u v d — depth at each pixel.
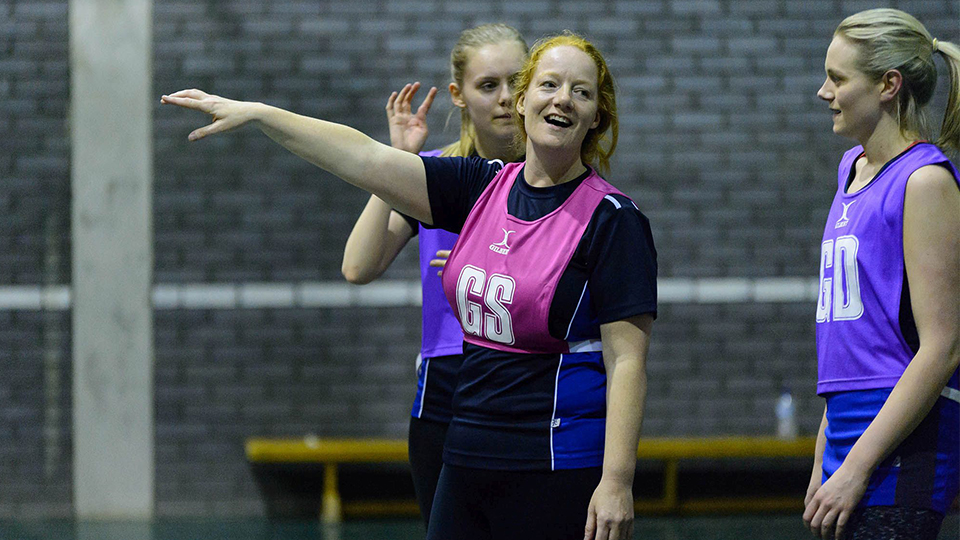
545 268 3.68
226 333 11.95
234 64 12.01
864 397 3.74
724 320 12.03
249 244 11.99
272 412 11.95
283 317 11.98
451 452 3.92
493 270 3.77
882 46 3.74
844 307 3.85
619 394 3.63
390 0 12.09
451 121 12.04
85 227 11.86
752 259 12.08
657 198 12.12
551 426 3.71
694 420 11.95
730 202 12.10
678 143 12.13
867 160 3.96
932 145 3.72
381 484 11.98
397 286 12.02
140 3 11.93
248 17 12.01
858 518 3.66
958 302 3.57
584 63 3.75
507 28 5.25
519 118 4.05
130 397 11.87
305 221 12.03
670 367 11.99
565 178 3.85
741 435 11.94
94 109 11.88
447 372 5.06
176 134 11.95
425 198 3.98
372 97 12.08
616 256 3.65
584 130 3.75
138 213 11.91
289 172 12.03
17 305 11.80
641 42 12.14
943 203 3.59
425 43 12.10
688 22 12.14
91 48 11.88
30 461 11.79
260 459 11.29
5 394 11.78
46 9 11.88
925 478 3.61
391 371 11.98
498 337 3.79
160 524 11.32
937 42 3.89
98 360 11.84
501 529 3.82
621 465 3.59
